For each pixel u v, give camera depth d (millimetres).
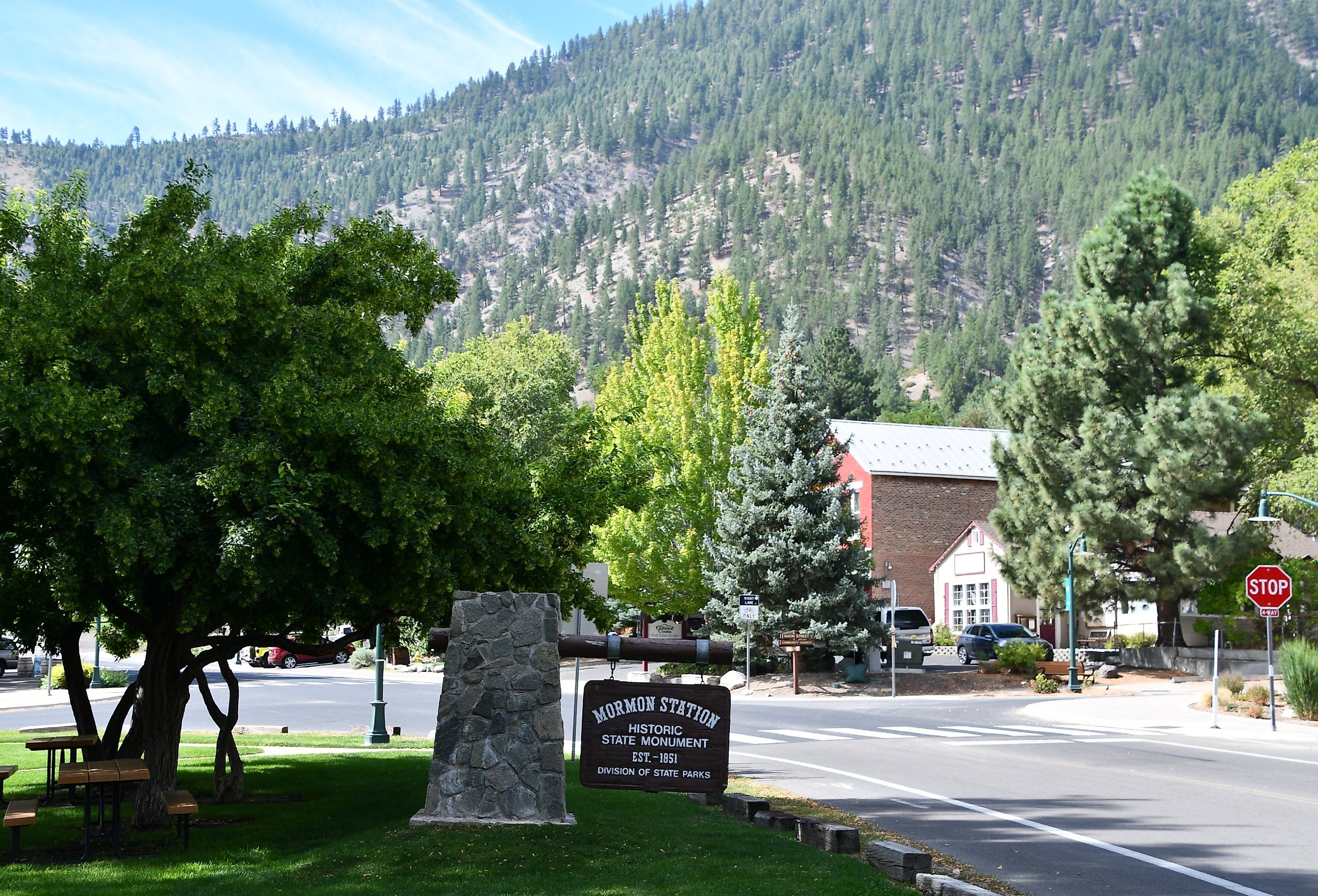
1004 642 49250
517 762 11117
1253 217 49844
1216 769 19312
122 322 11266
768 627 40031
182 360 11156
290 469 10836
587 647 11602
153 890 9453
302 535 11211
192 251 12078
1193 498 43562
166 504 10578
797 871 9758
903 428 65438
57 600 13234
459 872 9461
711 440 45031
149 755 12797
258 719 28984
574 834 10602
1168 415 43688
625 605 46938
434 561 12023
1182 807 15062
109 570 11086
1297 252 47281
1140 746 23203
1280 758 21125
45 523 10898
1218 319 46094
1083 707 32812
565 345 60000
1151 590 44562
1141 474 45281
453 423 12758
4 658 50906
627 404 47438
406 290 13953
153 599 12406
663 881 9297
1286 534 56281
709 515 44625
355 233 13797
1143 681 43094
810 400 42000
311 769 17562
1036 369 47094
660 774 11391
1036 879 10711
